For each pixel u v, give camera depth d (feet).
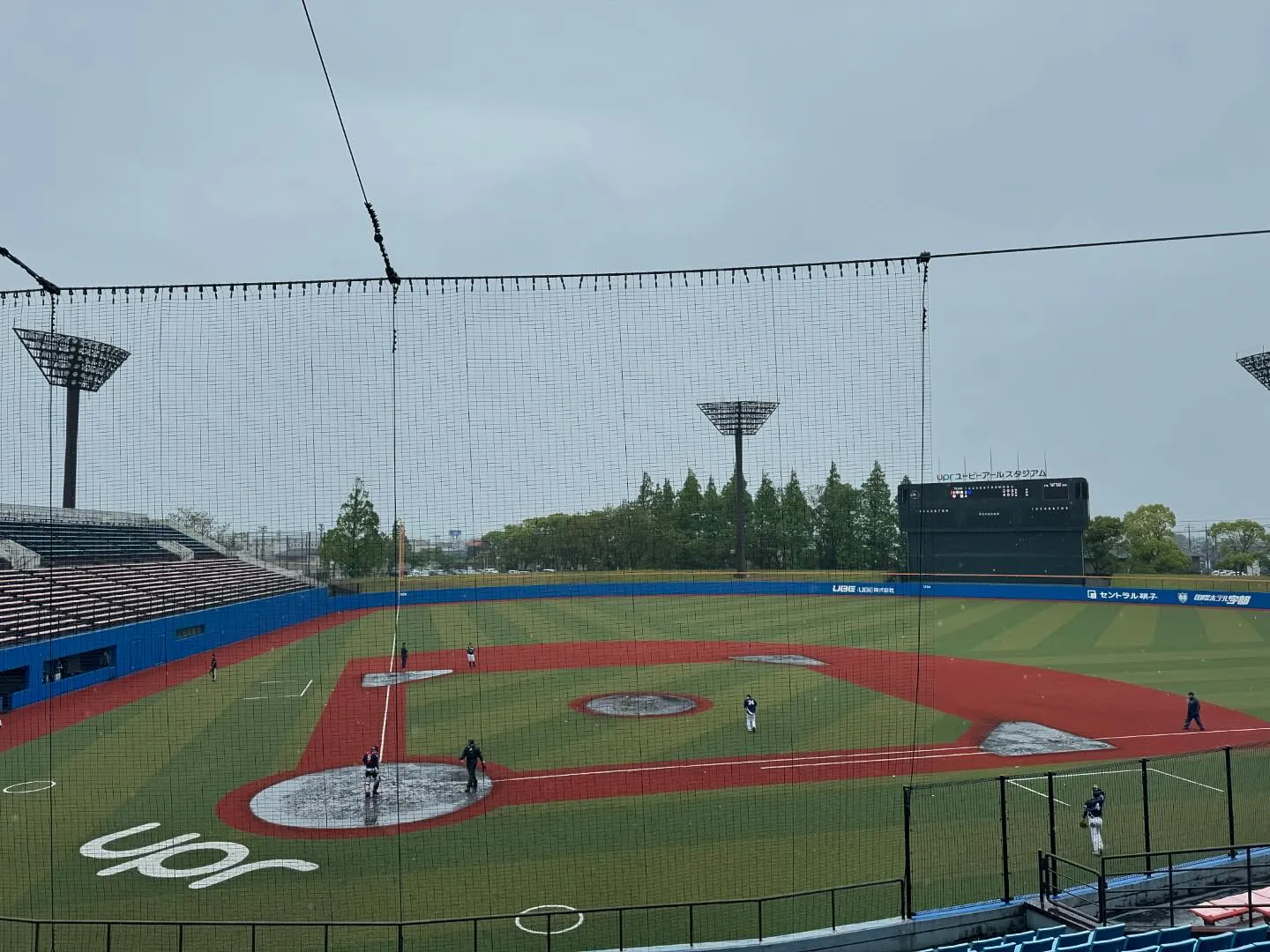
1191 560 289.74
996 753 73.72
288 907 44.65
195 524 135.33
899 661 120.67
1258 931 32.19
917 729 82.17
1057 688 102.32
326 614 159.43
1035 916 39.24
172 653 122.42
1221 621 160.56
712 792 63.31
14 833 55.36
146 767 70.54
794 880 47.91
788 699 95.91
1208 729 81.66
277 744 77.87
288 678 110.22
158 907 44.70
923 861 49.80
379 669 116.26
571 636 144.05
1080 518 196.65
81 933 41.78
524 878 48.47
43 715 90.17
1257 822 54.80
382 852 52.11
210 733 82.12
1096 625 157.38
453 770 69.67
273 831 55.52
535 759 72.49
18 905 44.80
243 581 143.74
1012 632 149.18
